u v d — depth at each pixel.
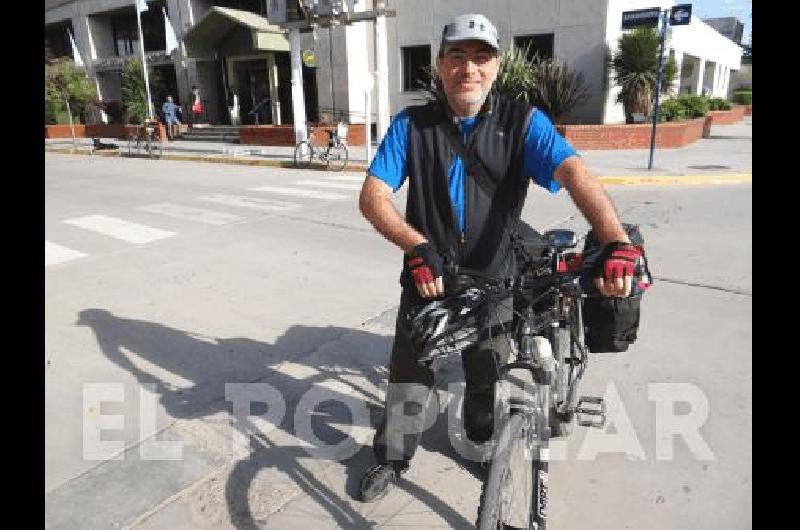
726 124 24.73
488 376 2.38
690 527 2.39
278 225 7.75
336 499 2.61
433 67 15.52
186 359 3.95
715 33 29.02
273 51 20.41
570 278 1.87
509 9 16.70
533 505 1.96
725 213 7.82
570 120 16.31
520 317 2.01
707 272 5.36
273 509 2.54
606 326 2.37
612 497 2.57
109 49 28.23
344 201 9.37
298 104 14.72
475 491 2.63
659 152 14.30
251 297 5.08
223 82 23.11
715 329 4.18
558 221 7.44
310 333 4.32
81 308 4.88
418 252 1.85
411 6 18.28
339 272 5.73
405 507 2.55
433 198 2.20
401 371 2.48
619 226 1.82
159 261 6.20
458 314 1.89
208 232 7.44
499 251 2.23
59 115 25.44
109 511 2.53
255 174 13.07
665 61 15.27
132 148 19.47
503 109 2.14
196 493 2.65
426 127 2.17
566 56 16.11
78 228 7.75
